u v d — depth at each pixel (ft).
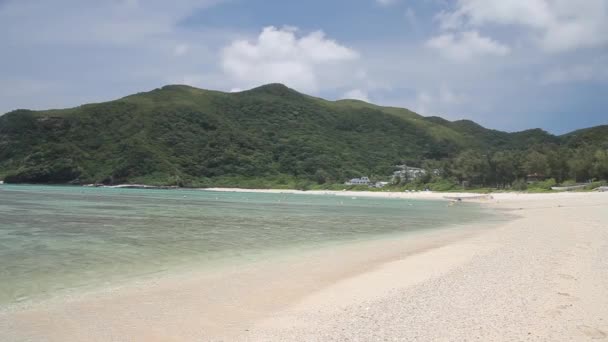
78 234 94.89
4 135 581.53
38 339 33.24
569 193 290.56
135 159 570.05
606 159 350.64
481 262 59.72
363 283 50.90
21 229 102.47
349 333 33.55
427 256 68.59
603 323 34.76
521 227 108.17
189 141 636.48
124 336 34.06
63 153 564.71
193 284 50.98
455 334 32.78
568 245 71.87
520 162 415.03
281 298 45.01
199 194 403.54
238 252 74.18
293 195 430.61
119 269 59.21
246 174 606.14
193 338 33.68
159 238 90.27
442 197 363.76
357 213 177.47
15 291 47.19
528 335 32.45
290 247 80.38
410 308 39.42
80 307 41.55
